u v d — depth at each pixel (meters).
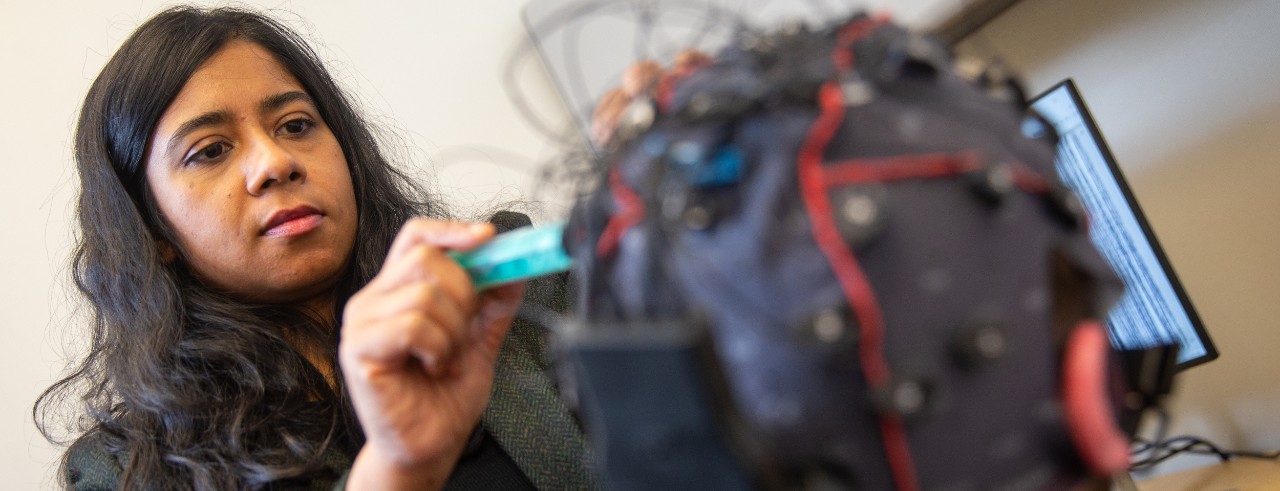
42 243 1.36
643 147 0.35
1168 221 1.01
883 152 0.32
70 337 1.33
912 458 0.30
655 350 0.30
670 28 0.83
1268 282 0.95
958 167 0.32
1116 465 0.32
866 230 0.30
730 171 0.32
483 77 1.27
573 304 0.76
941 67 0.37
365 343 0.51
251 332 0.81
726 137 0.33
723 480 0.31
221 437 0.76
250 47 0.86
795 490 0.31
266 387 0.79
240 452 0.75
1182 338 0.85
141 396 0.81
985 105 0.36
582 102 0.91
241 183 0.79
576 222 0.39
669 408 0.30
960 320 0.31
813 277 0.30
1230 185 0.97
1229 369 0.99
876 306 0.30
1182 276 1.01
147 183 0.84
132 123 0.82
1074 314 0.35
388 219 0.95
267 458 0.75
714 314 0.31
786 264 0.30
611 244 0.35
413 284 0.51
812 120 0.32
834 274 0.30
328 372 0.84
